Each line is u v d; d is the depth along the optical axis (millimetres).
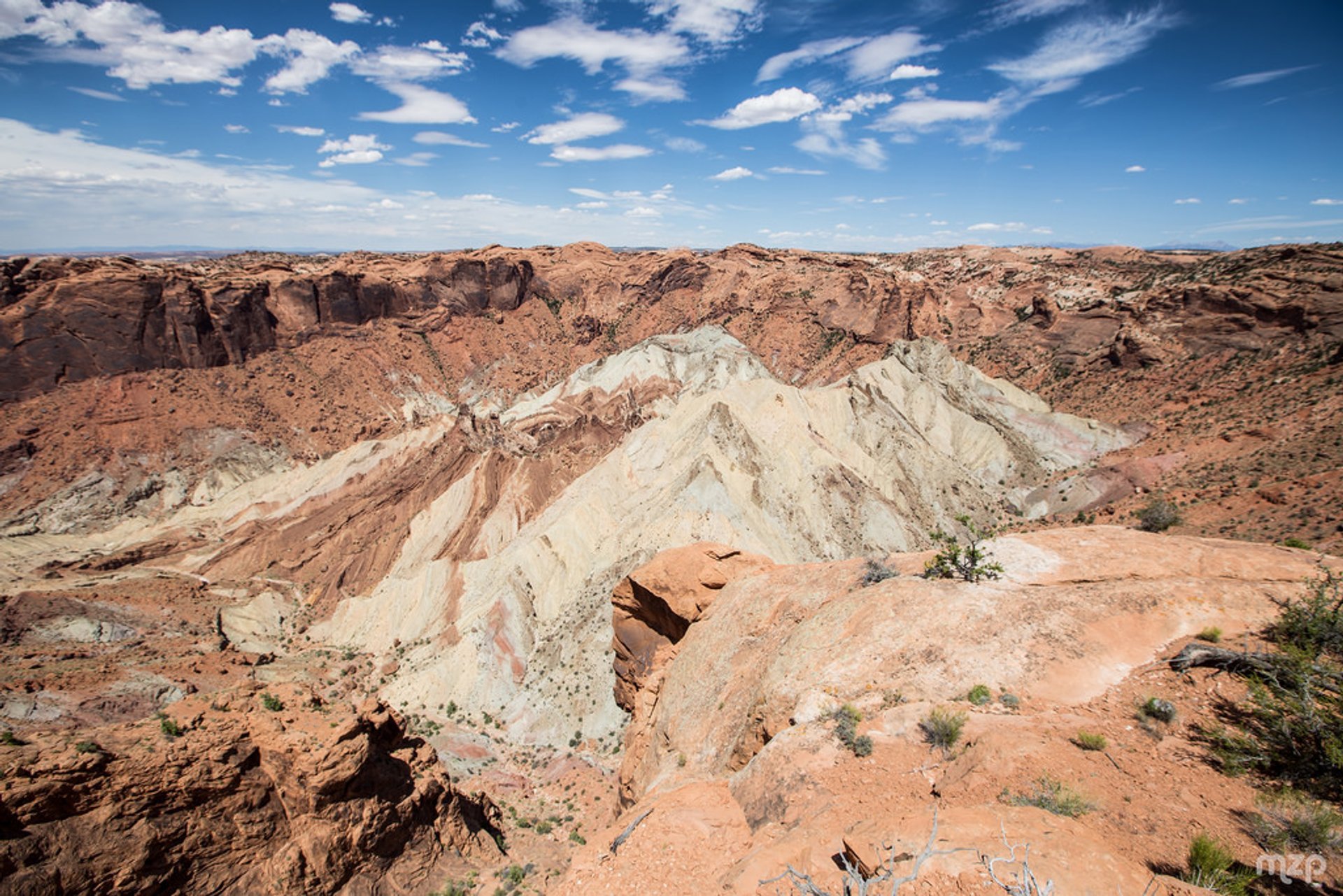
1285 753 10375
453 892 23547
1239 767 10492
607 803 33906
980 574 18219
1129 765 10906
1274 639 13047
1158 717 12008
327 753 21250
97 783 18156
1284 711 10836
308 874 21109
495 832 30359
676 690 25062
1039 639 15094
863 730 14312
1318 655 12156
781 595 24172
